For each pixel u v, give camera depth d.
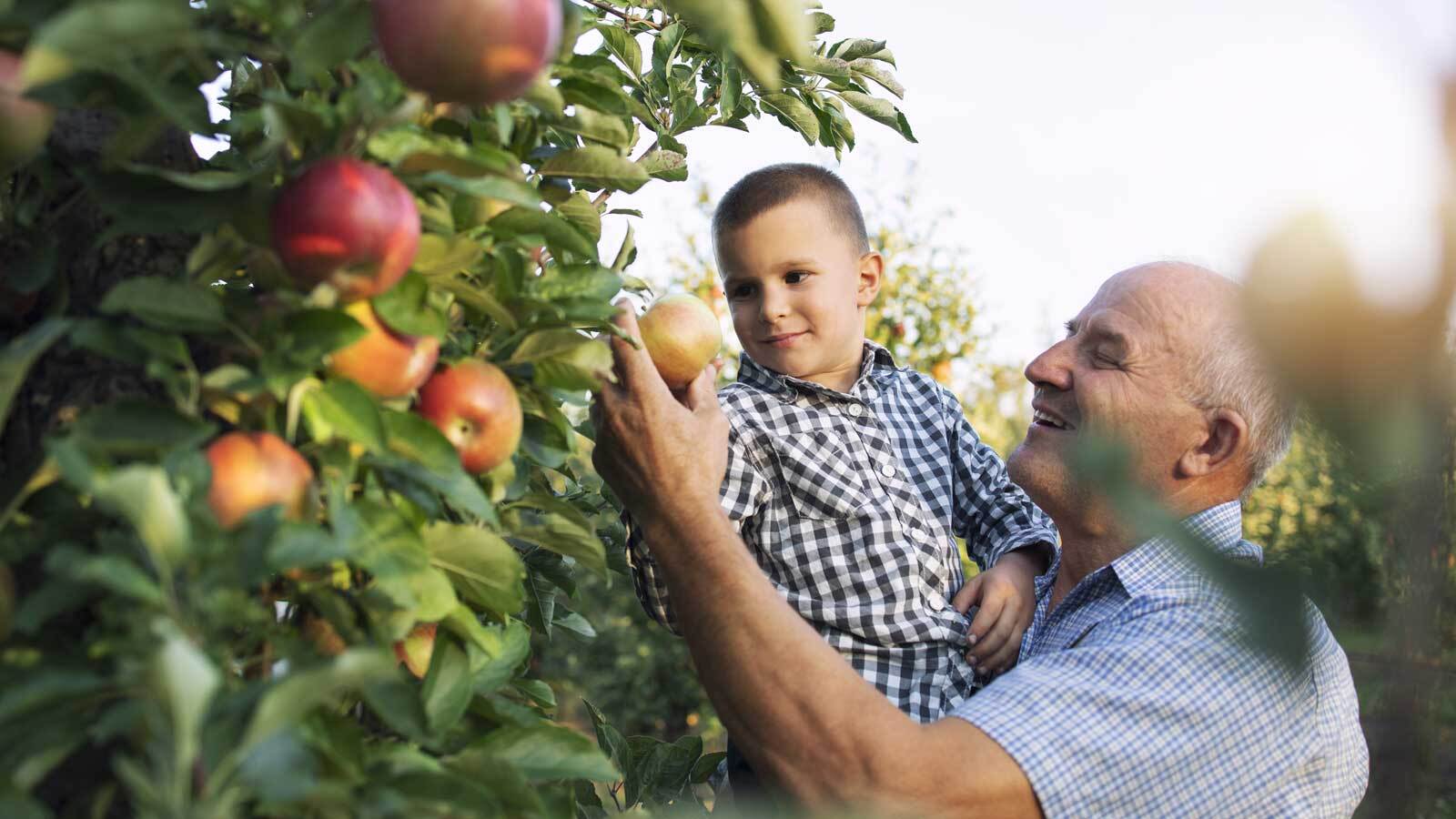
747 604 1.51
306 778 0.71
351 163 0.88
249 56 1.07
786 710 1.48
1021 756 1.46
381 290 0.92
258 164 1.10
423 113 1.09
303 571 0.93
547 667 5.95
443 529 1.02
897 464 2.23
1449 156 0.36
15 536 0.83
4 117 0.81
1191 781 1.54
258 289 1.00
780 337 2.30
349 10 0.87
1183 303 1.84
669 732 6.11
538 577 1.57
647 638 6.11
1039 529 2.17
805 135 1.93
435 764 0.91
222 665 0.81
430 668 1.00
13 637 0.85
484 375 1.08
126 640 0.73
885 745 1.44
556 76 1.20
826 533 2.06
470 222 1.07
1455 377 0.39
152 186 0.88
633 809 1.50
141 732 0.72
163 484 0.70
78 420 0.82
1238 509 1.84
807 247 2.30
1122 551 1.86
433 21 0.84
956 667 1.99
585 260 1.27
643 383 1.51
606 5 1.71
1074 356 1.92
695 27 1.72
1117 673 1.57
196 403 0.88
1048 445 1.90
